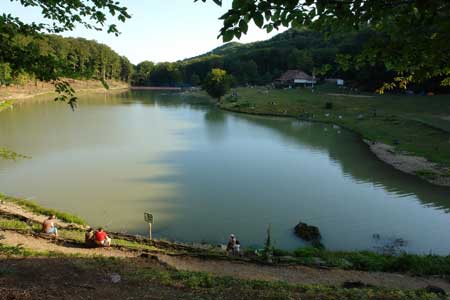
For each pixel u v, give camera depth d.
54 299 8.82
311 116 76.94
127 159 41.09
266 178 35.16
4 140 49.69
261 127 66.69
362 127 61.66
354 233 24.17
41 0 7.89
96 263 13.28
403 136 52.25
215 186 32.62
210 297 9.98
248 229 24.53
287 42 197.62
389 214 27.12
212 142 51.88
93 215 26.16
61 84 7.67
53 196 29.45
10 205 25.64
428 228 24.94
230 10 4.84
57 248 16.48
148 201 28.92
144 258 15.36
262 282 11.85
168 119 76.81
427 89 93.50
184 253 17.52
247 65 168.12
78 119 73.31
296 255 19.38
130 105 109.19
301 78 144.50
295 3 5.34
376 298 10.53
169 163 39.88
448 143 45.53
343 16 5.94
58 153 43.12
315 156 43.91
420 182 33.81
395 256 19.19
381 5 5.83
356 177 35.50
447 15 5.43
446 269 16.80
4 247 14.05
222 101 111.75
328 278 15.13
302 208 28.08
